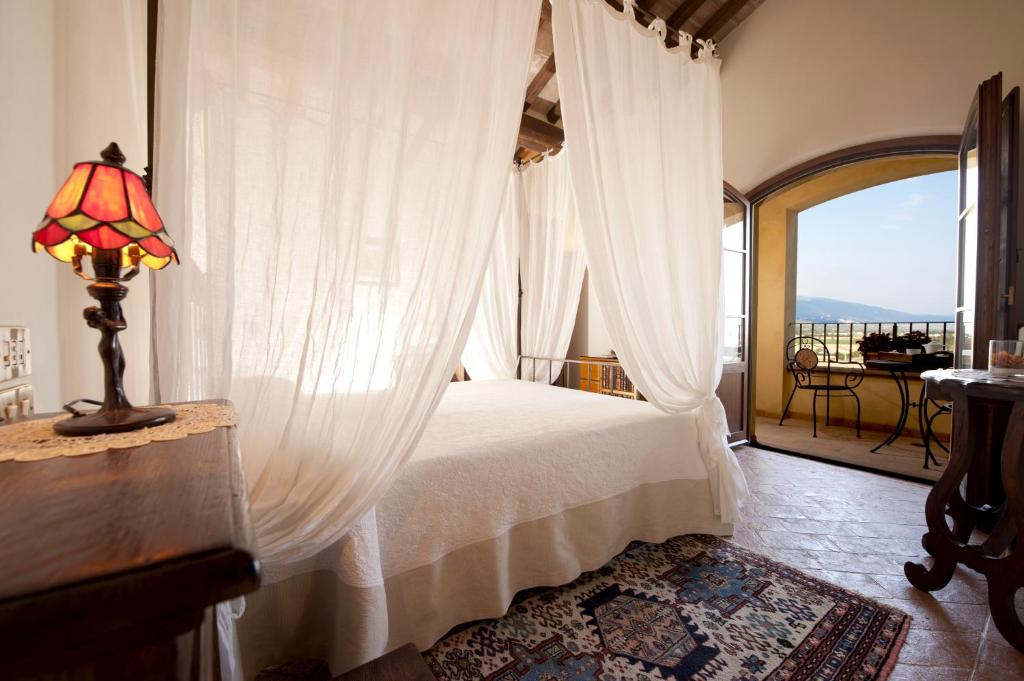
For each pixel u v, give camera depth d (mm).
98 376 1208
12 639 259
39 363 1056
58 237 731
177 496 432
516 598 1749
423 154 1268
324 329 1141
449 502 1497
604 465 1945
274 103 1128
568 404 2512
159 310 1049
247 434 1097
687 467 2244
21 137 977
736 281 3877
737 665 1385
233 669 977
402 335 1238
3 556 308
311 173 1153
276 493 1093
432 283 1268
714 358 2271
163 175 1028
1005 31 2615
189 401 1046
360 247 1177
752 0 3695
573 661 1407
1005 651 1436
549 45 3480
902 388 4426
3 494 434
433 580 1438
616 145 1964
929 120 2895
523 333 4059
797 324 5688
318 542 1132
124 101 1140
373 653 1184
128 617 290
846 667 1370
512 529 1667
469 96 1328
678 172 2232
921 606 1683
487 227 1362
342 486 1137
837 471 3303
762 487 2971
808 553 2104
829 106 3344
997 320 2195
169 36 1034
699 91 2277
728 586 1819
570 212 3750
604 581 1865
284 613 1269
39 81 1041
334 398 1158
